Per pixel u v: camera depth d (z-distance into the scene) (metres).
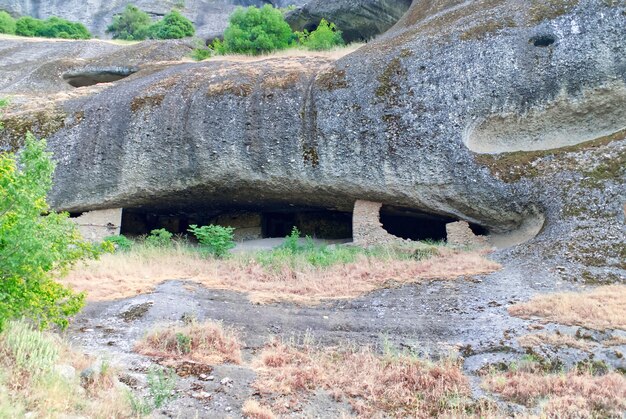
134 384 6.11
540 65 12.48
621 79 12.05
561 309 8.08
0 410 4.66
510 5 13.78
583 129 12.65
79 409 5.25
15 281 5.98
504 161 12.17
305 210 15.78
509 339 7.46
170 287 9.98
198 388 6.20
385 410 6.01
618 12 12.33
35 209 6.20
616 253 9.88
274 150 13.75
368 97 13.40
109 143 14.74
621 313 7.79
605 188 10.95
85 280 10.14
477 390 6.42
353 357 7.21
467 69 12.90
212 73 15.58
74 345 7.25
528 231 12.11
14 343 5.98
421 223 14.74
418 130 12.77
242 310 8.96
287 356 7.20
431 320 8.41
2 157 6.39
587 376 6.50
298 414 5.84
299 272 10.99
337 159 13.31
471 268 10.49
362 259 11.70
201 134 14.20
